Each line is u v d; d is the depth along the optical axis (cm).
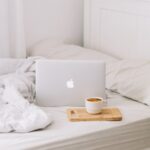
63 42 321
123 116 183
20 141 157
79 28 326
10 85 207
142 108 196
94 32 303
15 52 286
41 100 201
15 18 279
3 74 238
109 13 281
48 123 170
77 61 201
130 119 180
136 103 204
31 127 165
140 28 250
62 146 159
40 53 287
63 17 315
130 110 192
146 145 185
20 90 204
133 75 215
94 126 171
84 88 199
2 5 271
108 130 170
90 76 199
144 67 221
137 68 221
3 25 275
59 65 200
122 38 271
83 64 200
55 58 272
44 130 168
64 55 273
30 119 170
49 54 280
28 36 302
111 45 285
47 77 200
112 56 280
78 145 163
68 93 200
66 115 186
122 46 272
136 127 179
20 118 175
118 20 272
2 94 207
